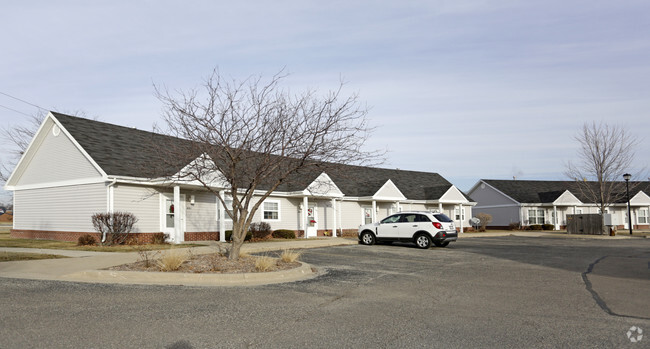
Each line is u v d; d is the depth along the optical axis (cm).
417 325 719
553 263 1617
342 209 3469
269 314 779
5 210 7438
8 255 1471
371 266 1484
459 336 657
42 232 2331
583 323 741
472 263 1588
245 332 661
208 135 1317
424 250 2073
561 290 1055
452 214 4312
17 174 2472
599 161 3856
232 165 1355
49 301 830
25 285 989
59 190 2256
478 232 4244
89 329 654
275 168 1397
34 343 582
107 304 823
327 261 1616
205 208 2461
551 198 4844
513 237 3431
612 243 2747
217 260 1387
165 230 2245
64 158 2241
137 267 1243
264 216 2844
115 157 2144
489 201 5206
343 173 1450
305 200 2948
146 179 2078
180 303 851
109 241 1947
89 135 2219
